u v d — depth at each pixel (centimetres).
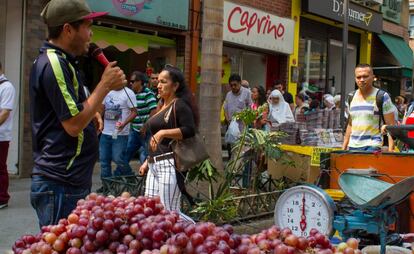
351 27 1767
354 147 606
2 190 702
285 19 1454
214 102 679
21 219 653
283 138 789
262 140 666
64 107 291
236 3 1282
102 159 838
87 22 310
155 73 1144
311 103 1303
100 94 297
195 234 227
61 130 306
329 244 256
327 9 1564
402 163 498
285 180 720
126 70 1147
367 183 411
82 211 270
